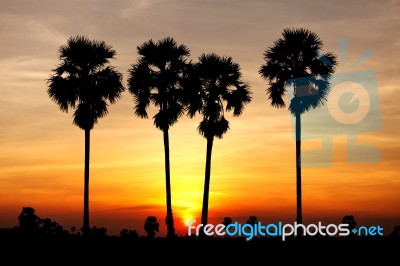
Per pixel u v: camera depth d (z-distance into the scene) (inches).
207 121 2310.5
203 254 1989.4
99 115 2203.5
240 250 2030.0
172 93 2310.5
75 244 2129.7
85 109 2167.8
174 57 2333.9
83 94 2175.2
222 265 1854.1
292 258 1921.8
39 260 1908.2
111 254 1990.7
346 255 1952.5
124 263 1876.2
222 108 2343.8
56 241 2176.4
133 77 2316.7
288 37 2222.0
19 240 2198.6
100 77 2219.5
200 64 2356.1
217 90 2345.0
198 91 2333.9
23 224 2463.1
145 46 2337.6
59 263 1873.8
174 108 2303.2
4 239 2209.6
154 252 2020.2
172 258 1945.1
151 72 2333.9
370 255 1953.7
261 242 2127.2
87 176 2143.2
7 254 1983.3
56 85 2190.0
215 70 2341.3
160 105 2311.8
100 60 2225.6
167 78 2298.2
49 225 2456.9
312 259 1905.8
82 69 2209.6
